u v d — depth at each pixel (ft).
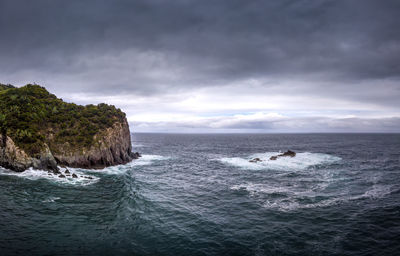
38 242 58.29
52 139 150.00
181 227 71.26
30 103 157.99
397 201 93.91
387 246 60.29
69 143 152.56
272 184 123.54
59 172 133.39
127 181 128.98
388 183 122.42
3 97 158.20
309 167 170.50
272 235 66.28
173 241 62.39
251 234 66.90
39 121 149.89
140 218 77.61
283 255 56.39
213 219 77.77
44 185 107.55
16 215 72.64
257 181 130.82
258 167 173.58
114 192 106.11
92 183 119.65
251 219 77.61
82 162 153.79
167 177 143.74
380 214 80.74
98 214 79.30
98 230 67.26
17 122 135.03
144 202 94.43
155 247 59.21
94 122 176.65
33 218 71.87
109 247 58.23
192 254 56.39
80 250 56.03
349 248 59.47
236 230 69.51
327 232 67.97
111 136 178.19
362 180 129.59
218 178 140.46
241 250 58.44
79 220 73.36
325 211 83.92
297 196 101.71
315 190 110.73
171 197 102.27
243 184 124.57
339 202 93.30
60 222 70.85
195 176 146.92
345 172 152.05
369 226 71.72
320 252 57.67
